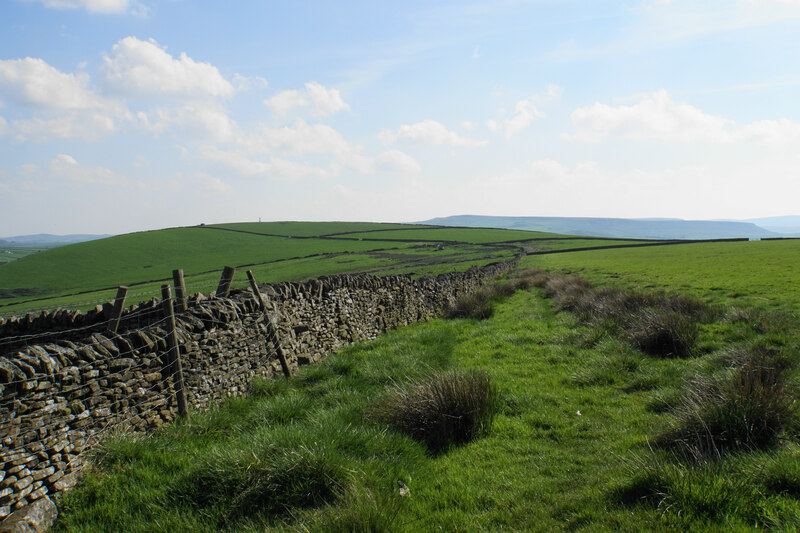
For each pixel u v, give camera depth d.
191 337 7.84
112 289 74.62
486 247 100.81
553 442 6.43
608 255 62.22
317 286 12.68
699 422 5.53
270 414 7.25
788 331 10.23
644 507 4.36
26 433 5.06
